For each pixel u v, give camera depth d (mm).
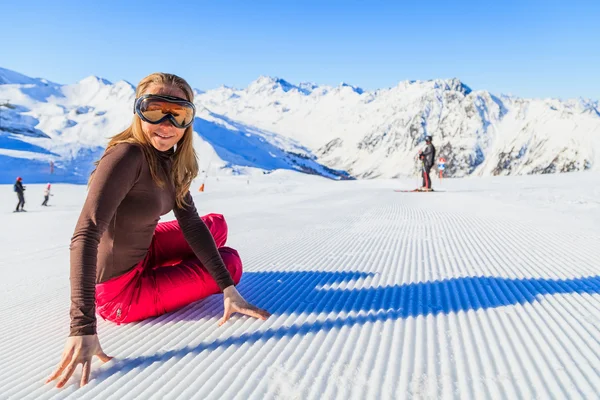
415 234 5668
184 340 2193
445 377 1705
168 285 2514
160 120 2092
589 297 2703
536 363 1810
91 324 1869
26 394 1711
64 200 25594
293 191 25156
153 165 2164
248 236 6000
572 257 3922
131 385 1744
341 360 1884
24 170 77125
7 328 2600
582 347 1958
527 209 8367
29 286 3873
